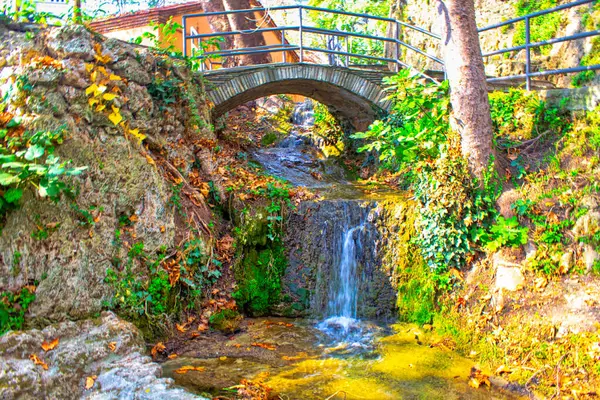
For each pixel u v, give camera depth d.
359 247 6.95
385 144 7.14
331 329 6.43
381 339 6.07
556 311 5.20
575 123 6.54
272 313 6.91
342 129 10.84
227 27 13.69
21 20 5.84
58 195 4.76
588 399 4.49
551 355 4.96
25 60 5.16
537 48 8.75
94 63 5.56
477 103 6.30
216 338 5.87
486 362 5.37
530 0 9.05
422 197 6.54
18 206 4.42
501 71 9.41
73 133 5.08
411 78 6.78
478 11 10.08
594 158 5.91
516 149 6.82
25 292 4.38
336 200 7.21
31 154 4.31
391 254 6.75
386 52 13.05
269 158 10.24
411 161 6.84
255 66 8.61
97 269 5.01
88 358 4.25
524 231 5.79
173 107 6.77
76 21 6.20
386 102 8.99
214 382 4.75
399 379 5.01
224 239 6.77
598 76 7.17
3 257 4.27
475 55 6.35
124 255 5.30
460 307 5.95
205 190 6.85
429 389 4.83
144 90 6.21
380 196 7.75
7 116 4.88
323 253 7.11
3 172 4.29
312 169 9.95
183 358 5.28
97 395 3.97
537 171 6.35
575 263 5.43
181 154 6.81
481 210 6.16
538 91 7.21
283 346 5.79
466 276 6.07
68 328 4.47
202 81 7.94
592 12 7.71
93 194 5.14
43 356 4.07
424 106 6.79
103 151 5.34
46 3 9.25
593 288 5.17
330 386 4.82
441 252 6.20
